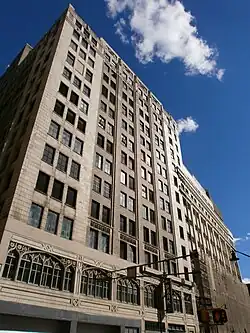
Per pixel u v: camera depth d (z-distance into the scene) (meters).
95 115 35.44
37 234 21.95
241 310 60.41
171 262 37.41
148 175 42.44
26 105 31.27
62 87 32.00
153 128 50.66
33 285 20.17
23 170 23.25
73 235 24.95
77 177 28.50
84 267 24.55
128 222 33.31
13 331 18.20
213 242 61.91
